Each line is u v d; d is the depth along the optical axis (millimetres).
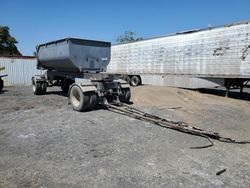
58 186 4336
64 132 7469
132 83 24016
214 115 10727
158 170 4980
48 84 16969
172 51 19625
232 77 15562
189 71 18297
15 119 9172
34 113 10281
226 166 5246
